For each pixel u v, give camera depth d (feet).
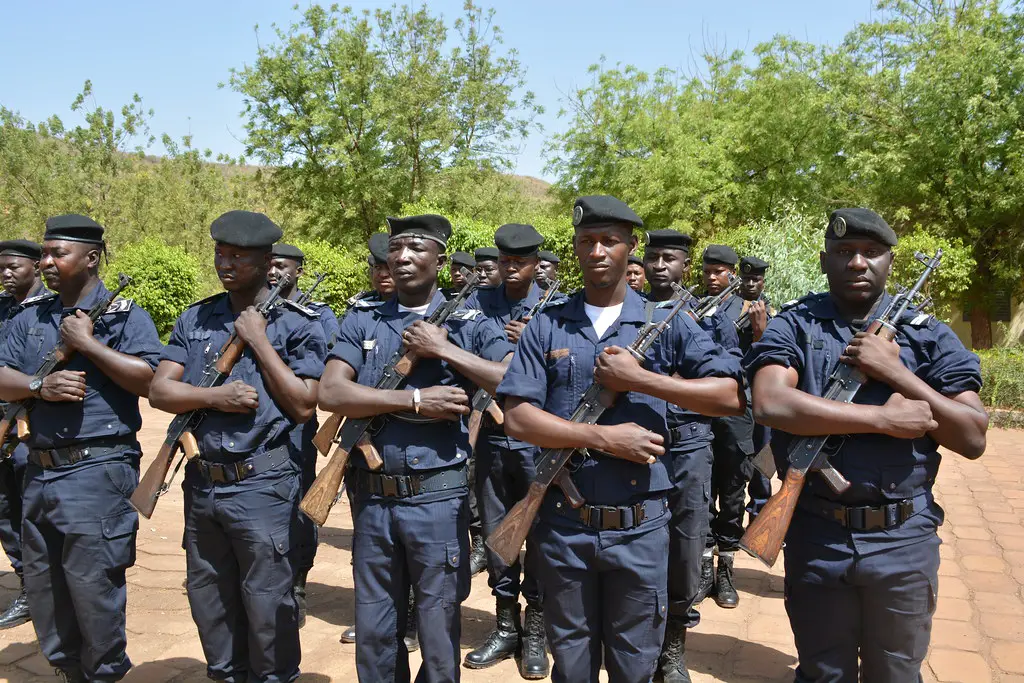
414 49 96.07
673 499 13.10
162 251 57.88
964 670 13.57
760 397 9.17
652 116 84.17
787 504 8.90
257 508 11.32
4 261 18.13
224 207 106.01
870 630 9.09
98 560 12.19
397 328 11.66
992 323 80.07
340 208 95.20
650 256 16.66
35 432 12.42
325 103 92.99
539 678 13.62
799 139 82.94
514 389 9.63
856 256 9.05
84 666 12.40
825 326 9.51
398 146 94.48
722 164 78.33
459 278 21.15
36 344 13.15
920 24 74.28
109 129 105.50
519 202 100.53
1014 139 64.34
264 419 11.42
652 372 9.11
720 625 15.79
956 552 19.58
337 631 15.30
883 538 8.82
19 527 16.06
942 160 69.51
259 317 11.62
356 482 11.35
